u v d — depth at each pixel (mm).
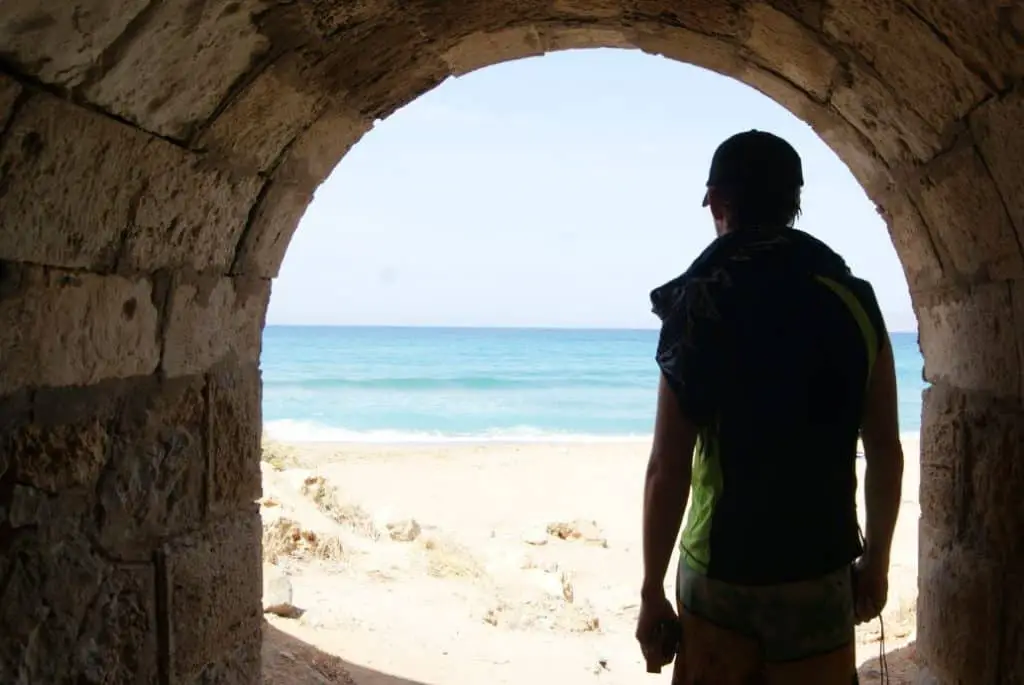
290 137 2676
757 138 1840
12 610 1827
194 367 2523
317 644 4414
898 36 2189
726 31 2855
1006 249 2207
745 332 1721
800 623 1733
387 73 2879
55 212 1809
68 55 1625
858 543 1811
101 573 2113
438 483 13453
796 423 1713
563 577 6570
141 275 2205
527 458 16797
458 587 5969
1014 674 2289
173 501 2418
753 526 1729
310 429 25109
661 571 1822
